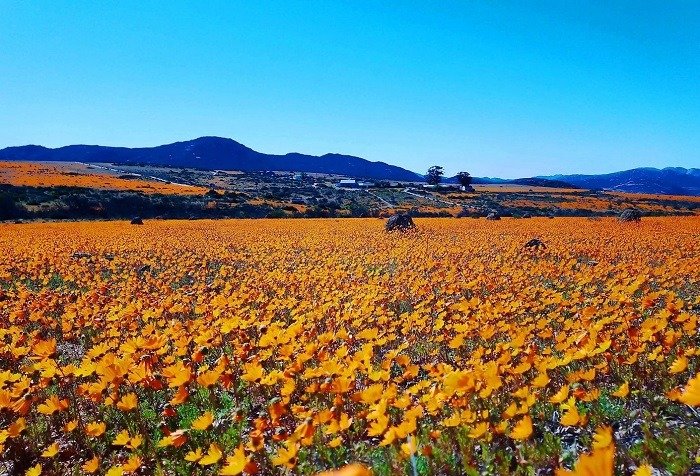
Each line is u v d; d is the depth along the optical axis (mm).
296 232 39156
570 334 7402
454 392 4719
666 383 5594
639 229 35562
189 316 11508
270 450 5066
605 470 1761
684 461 4004
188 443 5320
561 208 96500
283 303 11047
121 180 104812
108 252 25844
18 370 7867
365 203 101188
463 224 47125
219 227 46656
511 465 4340
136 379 5934
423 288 11883
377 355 8203
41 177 93375
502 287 12859
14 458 5488
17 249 25062
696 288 12078
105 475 4879
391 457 4406
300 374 6238
